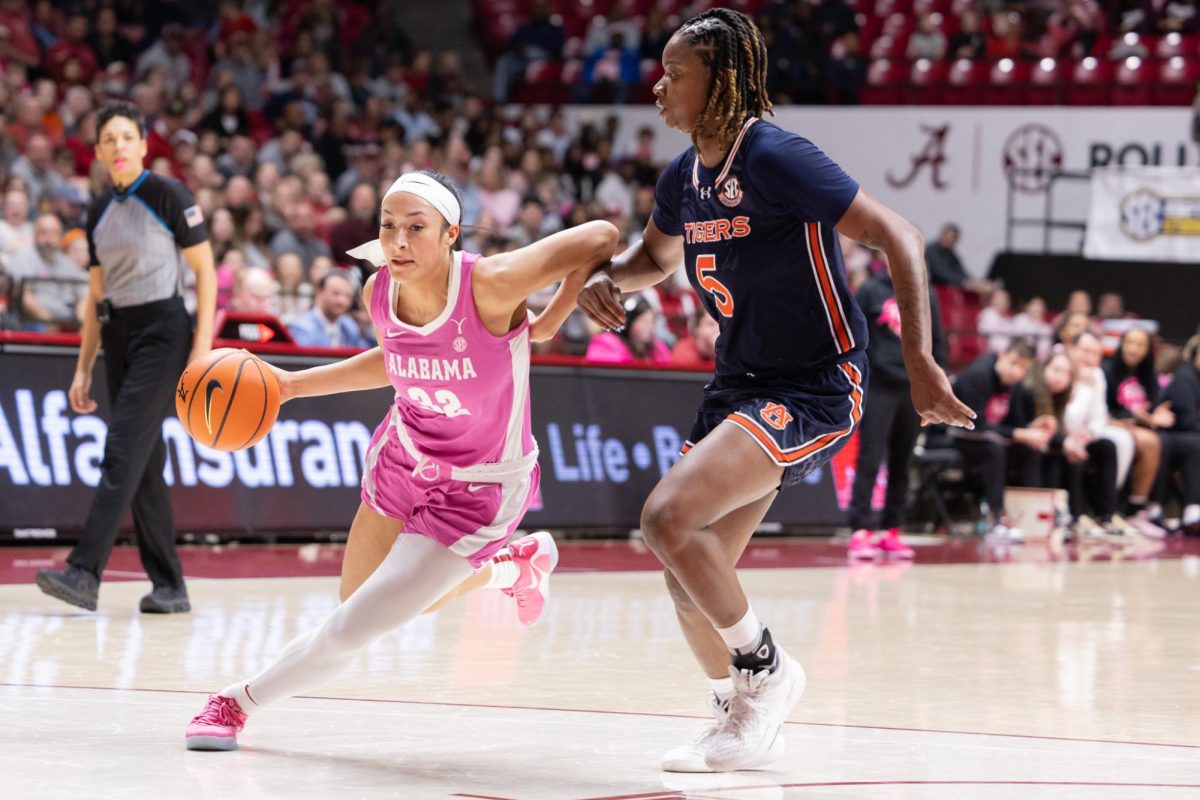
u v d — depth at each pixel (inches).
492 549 190.2
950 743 197.5
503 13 1072.2
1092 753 191.8
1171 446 676.1
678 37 184.2
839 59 936.9
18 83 719.7
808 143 179.5
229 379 194.9
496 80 1012.5
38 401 451.5
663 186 197.9
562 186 864.3
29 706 209.3
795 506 597.3
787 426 181.6
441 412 187.2
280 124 805.2
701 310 614.5
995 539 602.5
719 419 191.6
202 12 906.1
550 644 287.6
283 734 195.9
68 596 303.7
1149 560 525.0
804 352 186.2
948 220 916.6
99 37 831.7
